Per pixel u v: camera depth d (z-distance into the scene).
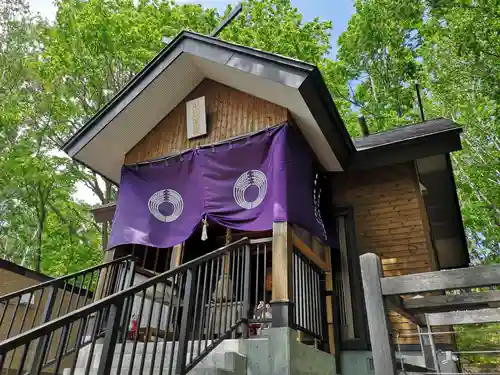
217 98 5.77
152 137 6.11
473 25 10.03
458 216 7.51
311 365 4.03
